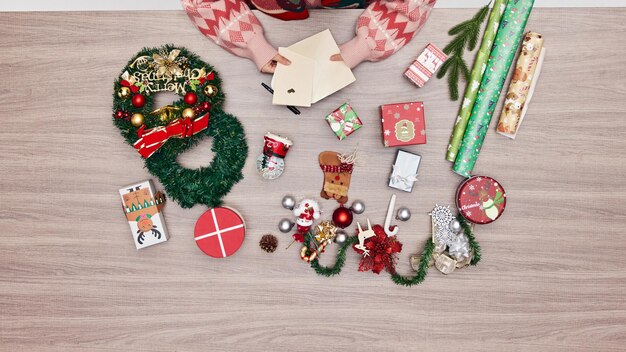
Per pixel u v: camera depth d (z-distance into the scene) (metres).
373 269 1.44
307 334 1.53
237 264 1.51
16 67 1.46
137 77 1.41
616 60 1.42
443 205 1.48
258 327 1.53
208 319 1.53
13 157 1.49
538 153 1.46
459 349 1.52
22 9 1.82
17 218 1.51
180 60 1.40
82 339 1.54
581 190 1.47
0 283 1.53
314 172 1.48
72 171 1.49
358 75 1.44
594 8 1.40
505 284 1.50
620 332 1.50
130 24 1.43
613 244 1.49
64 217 1.50
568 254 1.49
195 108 1.40
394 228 1.47
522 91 1.41
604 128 1.45
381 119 1.44
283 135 1.46
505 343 1.51
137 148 1.35
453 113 1.45
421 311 1.52
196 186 1.42
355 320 1.52
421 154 1.46
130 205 1.45
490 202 1.43
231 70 1.44
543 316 1.51
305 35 1.41
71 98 1.46
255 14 1.41
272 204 1.49
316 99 1.38
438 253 1.47
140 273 1.52
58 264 1.52
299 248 1.50
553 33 1.42
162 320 1.53
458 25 1.40
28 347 1.54
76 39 1.44
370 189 1.48
